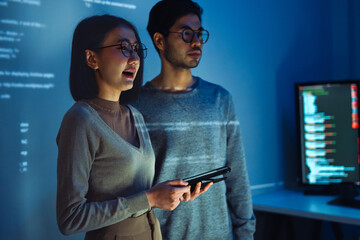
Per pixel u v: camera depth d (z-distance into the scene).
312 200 2.22
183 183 1.15
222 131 1.60
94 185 1.10
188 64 1.51
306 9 2.75
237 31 2.25
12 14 1.39
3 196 1.37
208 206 1.51
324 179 2.36
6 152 1.38
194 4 1.54
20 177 1.42
